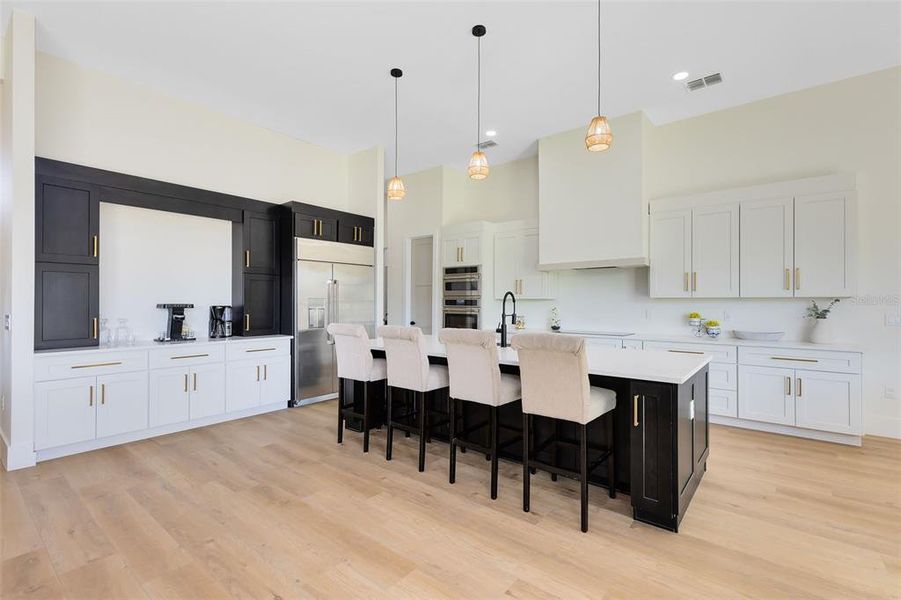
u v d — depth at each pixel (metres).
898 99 3.51
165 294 4.10
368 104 4.19
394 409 3.77
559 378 2.19
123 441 3.39
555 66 3.49
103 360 3.23
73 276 3.26
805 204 3.67
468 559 1.91
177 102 4.09
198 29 3.02
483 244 5.57
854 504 2.39
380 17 2.88
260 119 4.57
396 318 6.65
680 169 4.52
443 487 2.64
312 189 5.28
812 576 1.77
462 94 3.97
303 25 2.97
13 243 2.83
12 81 2.81
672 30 3.01
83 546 1.98
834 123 3.76
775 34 3.05
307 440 3.52
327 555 1.93
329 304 4.90
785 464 2.97
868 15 2.83
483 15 2.85
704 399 2.70
